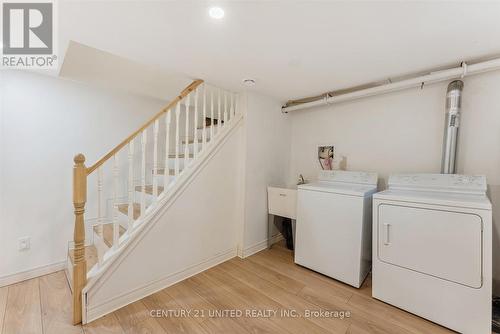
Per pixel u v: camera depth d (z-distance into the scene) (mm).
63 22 1349
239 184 2680
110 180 2646
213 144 2402
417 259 1681
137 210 2320
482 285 1442
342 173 2627
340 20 1306
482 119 1912
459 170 2012
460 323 1507
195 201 2227
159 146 3121
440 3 1147
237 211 2686
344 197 2113
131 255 1773
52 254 2254
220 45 1607
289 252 2850
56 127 2270
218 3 1171
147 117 2973
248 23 1346
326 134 2949
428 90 2174
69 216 2354
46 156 2213
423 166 2215
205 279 2152
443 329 1558
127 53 1738
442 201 1582
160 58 1817
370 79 2244
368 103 2572
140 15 1276
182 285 2041
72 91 2365
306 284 2100
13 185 2043
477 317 1454
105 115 2605
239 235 2684
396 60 1816
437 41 1522
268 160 2943
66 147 2332
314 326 1569
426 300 1637
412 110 2270
